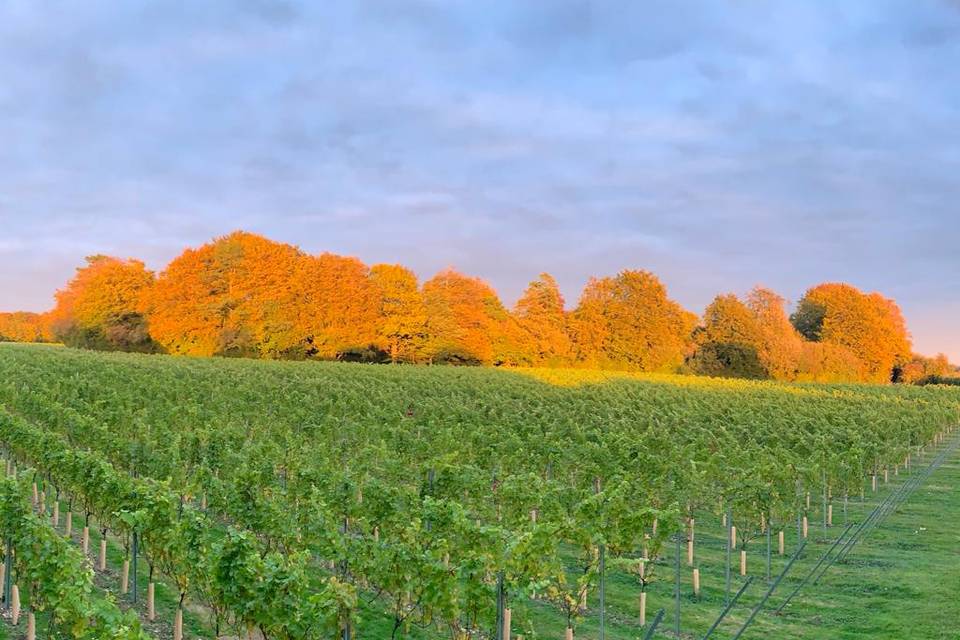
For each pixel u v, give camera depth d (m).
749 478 19.39
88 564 15.04
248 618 10.61
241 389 42.19
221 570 10.95
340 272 84.44
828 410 44.56
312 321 82.56
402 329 84.56
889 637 13.98
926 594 16.38
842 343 113.56
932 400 61.31
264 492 18.31
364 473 20.78
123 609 14.12
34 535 11.70
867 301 116.00
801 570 18.94
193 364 64.50
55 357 65.06
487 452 23.77
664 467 21.19
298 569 10.67
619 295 102.00
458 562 12.15
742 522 21.34
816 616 15.41
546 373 74.56
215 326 83.06
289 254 86.69
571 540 13.76
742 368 100.50
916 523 24.61
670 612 15.73
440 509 14.13
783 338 101.56
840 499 28.45
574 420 36.62
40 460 20.05
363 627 13.79
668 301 104.50
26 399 31.30
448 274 92.25
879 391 71.19
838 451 29.86
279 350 82.25
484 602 11.49
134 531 14.08
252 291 82.69
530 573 12.19
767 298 105.50
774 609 15.98
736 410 44.12
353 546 12.84
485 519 19.12
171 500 13.26
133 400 35.19
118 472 16.72
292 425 32.34
